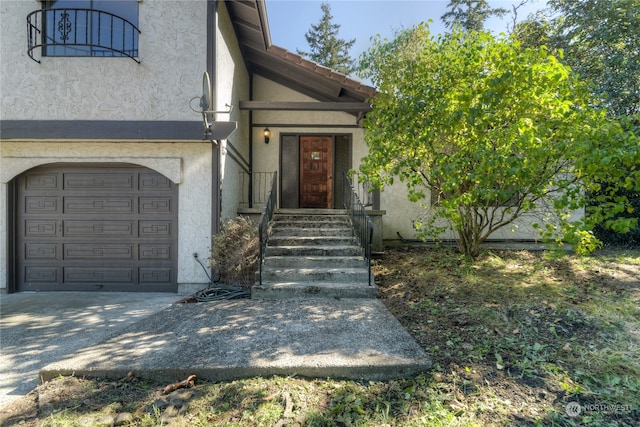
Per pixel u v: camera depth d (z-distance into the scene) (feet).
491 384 8.37
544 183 14.79
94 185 19.36
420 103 16.33
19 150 18.90
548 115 14.93
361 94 24.54
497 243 25.14
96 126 18.26
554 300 13.91
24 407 7.67
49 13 18.58
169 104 18.66
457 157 15.72
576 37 30.60
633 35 27.40
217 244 18.17
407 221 26.63
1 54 18.29
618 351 9.82
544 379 8.52
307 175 30.30
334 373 8.87
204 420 7.16
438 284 16.48
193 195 19.19
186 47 18.75
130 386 8.54
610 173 12.77
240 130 26.35
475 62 15.96
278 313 13.50
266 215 19.42
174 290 19.27
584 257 21.30
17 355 10.65
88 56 18.52
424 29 18.84
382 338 10.83
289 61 24.26
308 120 30.12
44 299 17.49
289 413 7.32
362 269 17.48
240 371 8.87
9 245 19.01
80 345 11.44
